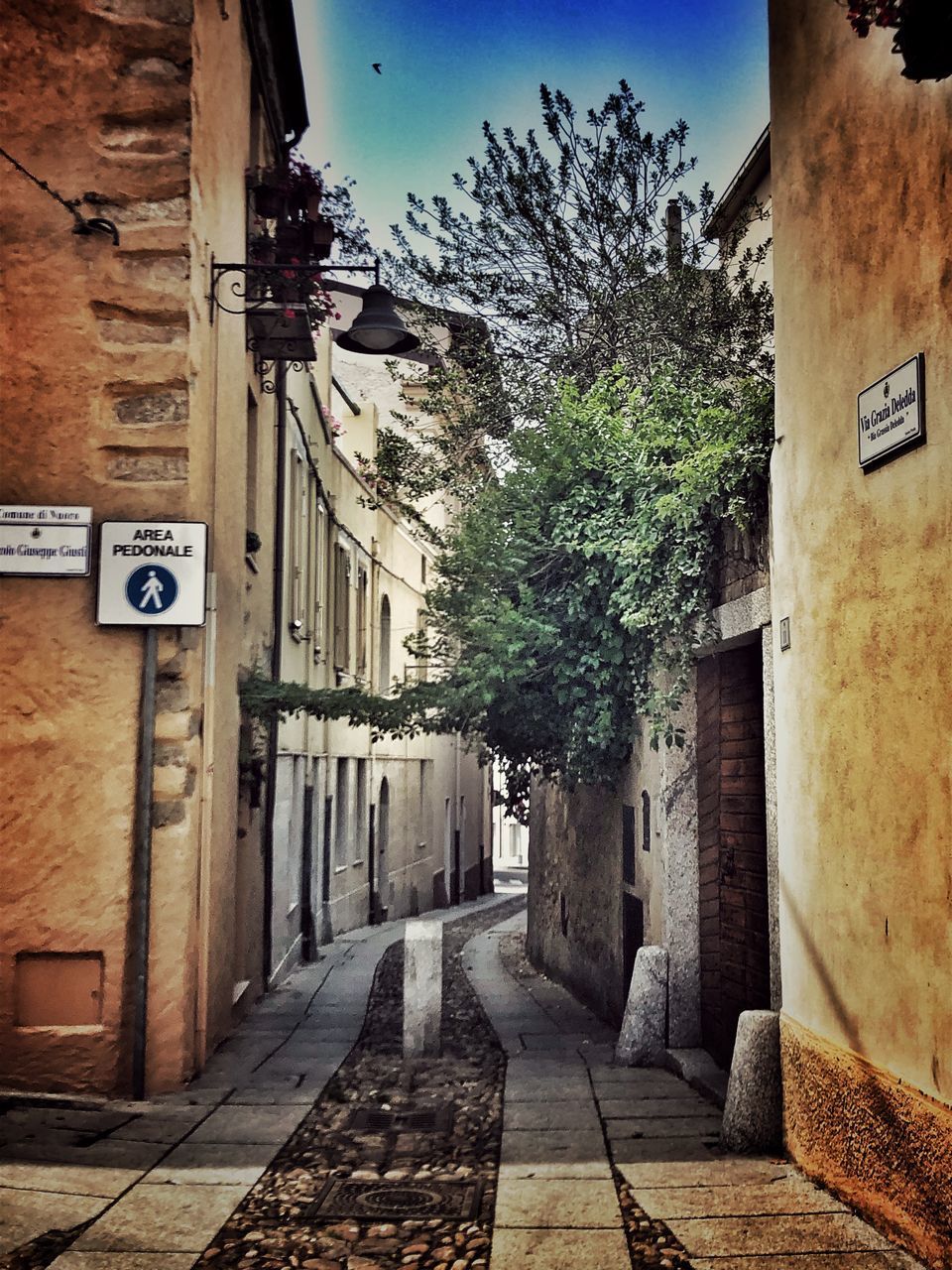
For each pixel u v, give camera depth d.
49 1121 6.87
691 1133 6.77
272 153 13.83
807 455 6.22
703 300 13.09
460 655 11.06
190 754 8.03
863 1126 5.27
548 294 13.28
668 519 8.73
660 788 9.55
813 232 6.14
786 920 6.47
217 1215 5.28
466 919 26.62
